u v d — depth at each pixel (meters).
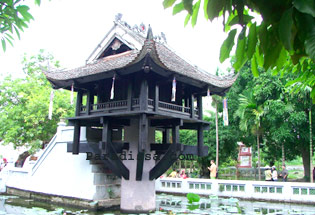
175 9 1.99
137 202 11.15
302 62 2.94
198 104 12.42
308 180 21.39
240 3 1.71
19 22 3.37
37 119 19.36
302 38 1.53
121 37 11.45
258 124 19.53
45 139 21.39
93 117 10.84
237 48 1.87
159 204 13.26
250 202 14.12
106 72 10.05
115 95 11.33
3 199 14.93
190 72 11.16
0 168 21.08
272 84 19.19
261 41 1.75
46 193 14.28
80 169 13.12
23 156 25.03
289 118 18.31
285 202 13.69
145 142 9.58
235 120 23.27
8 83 22.31
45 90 21.67
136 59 9.07
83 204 12.48
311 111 19.03
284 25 1.43
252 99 20.19
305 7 1.35
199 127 12.30
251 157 33.25
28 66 25.58
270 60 1.74
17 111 20.30
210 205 12.98
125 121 11.57
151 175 11.29
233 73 12.55
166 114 10.18
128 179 11.41
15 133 19.31
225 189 15.31
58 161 14.32
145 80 9.80
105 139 10.47
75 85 11.19
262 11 1.52
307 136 19.28
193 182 16.20
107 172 13.10
